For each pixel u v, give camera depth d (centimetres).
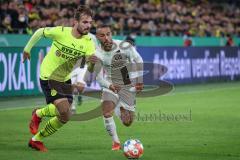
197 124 3359
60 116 2378
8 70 4747
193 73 6650
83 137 2852
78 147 2550
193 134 2970
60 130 3083
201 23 7900
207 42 7581
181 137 2861
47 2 6191
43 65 2420
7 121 3481
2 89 4716
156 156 2327
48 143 2658
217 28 8081
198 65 6738
